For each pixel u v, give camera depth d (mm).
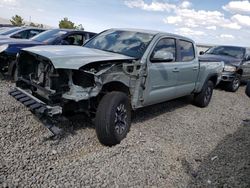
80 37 9211
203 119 6848
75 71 4141
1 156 3740
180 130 5793
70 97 4066
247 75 12172
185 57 6559
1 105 5441
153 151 4539
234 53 11992
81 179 3514
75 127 5020
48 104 4152
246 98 10617
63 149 4188
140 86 5066
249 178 4090
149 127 5637
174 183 3785
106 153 4238
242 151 5078
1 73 7773
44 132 4613
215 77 8297
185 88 6711
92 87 4215
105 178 3617
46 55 4207
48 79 4242
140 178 3756
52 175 3506
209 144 5297
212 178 4023
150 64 5199
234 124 6863
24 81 4770
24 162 3689
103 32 6340
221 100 9430
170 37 5977
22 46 7461
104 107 4344
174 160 4410
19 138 4305
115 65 4516
